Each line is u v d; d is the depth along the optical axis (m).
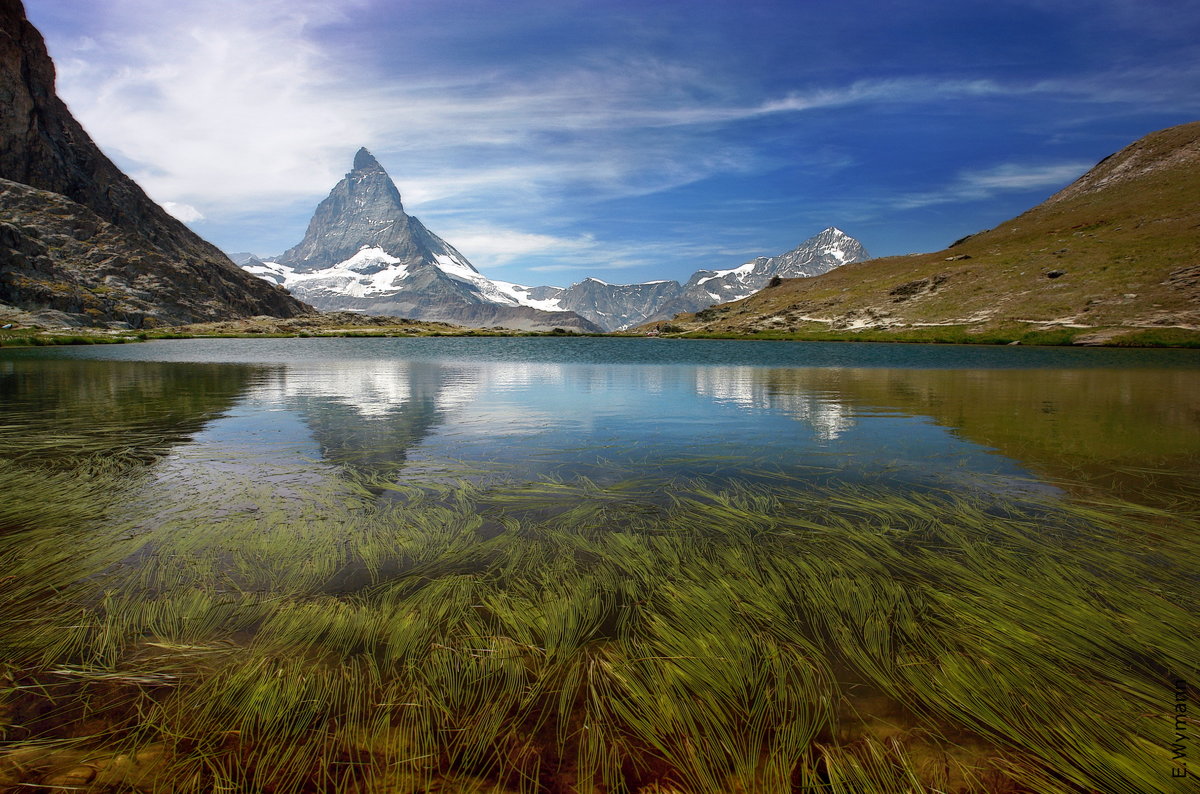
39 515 7.94
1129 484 9.85
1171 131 166.62
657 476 10.43
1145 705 3.90
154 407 19.75
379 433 14.86
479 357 61.03
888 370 41.28
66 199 199.12
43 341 92.25
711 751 3.52
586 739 3.60
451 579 5.84
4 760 3.32
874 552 6.71
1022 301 104.81
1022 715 3.82
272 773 3.28
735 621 5.04
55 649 4.50
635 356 63.78
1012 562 6.40
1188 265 92.75
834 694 4.05
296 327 190.50
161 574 5.98
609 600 5.44
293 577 5.92
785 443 13.57
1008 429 15.45
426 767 3.35
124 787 3.16
